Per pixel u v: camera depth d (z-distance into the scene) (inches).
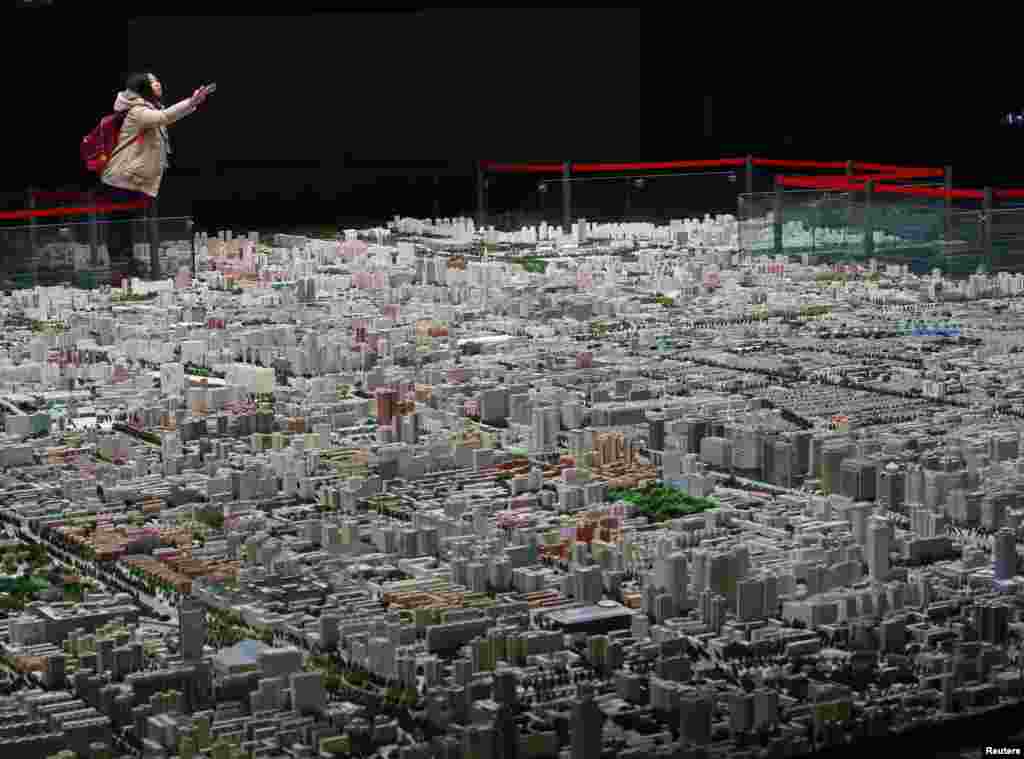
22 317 1381.6
